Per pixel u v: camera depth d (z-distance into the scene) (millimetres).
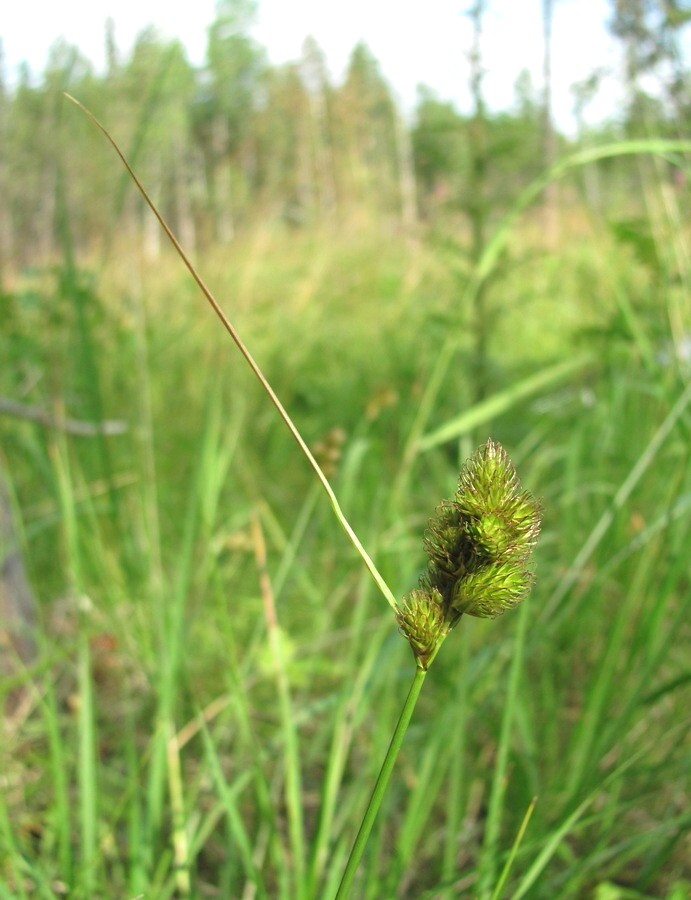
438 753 290
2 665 350
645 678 260
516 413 621
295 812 230
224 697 325
